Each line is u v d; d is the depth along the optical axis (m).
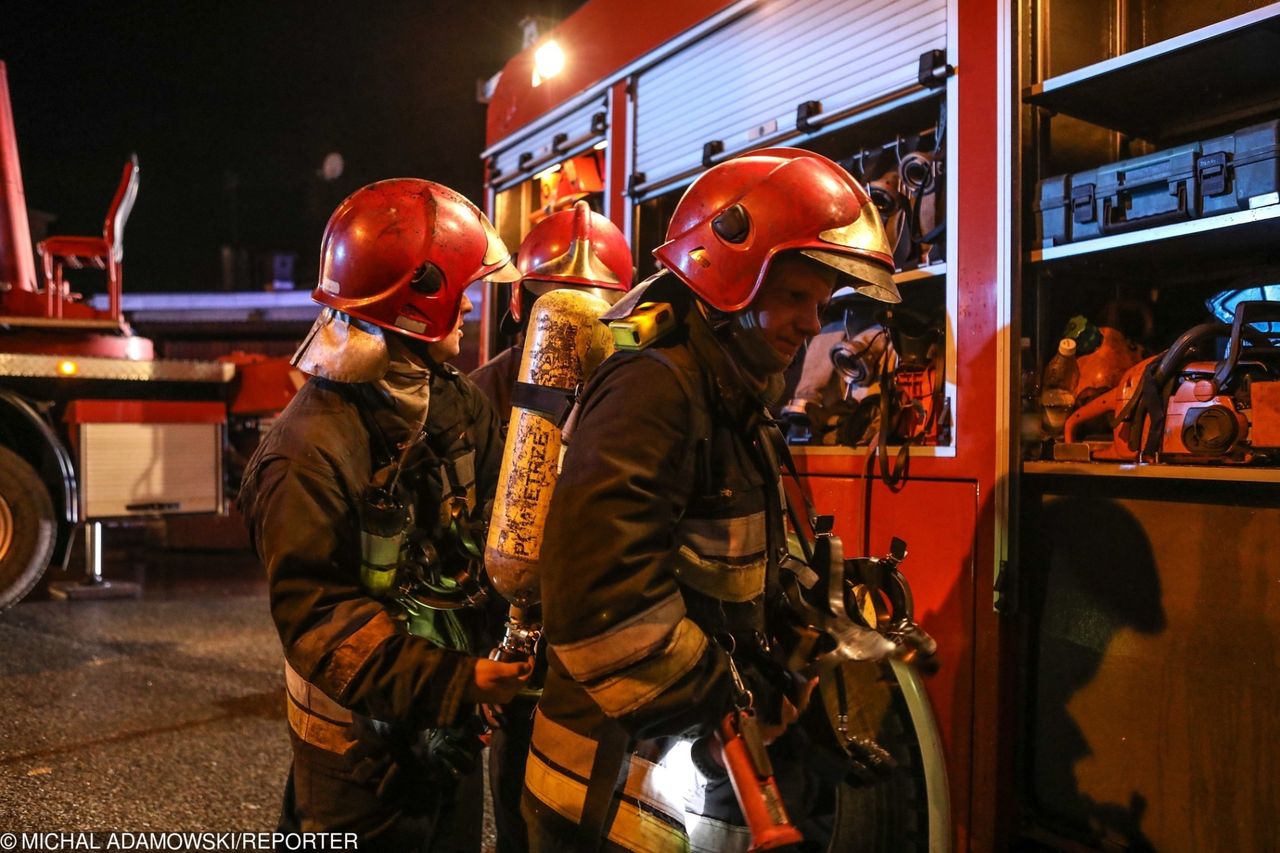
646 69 3.20
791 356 1.28
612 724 1.21
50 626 5.13
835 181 1.23
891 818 1.91
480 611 1.68
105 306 12.05
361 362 1.41
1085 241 1.93
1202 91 2.07
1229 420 1.71
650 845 1.25
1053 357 2.11
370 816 1.47
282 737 3.32
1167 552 1.80
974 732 2.00
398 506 1.40
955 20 2.12
